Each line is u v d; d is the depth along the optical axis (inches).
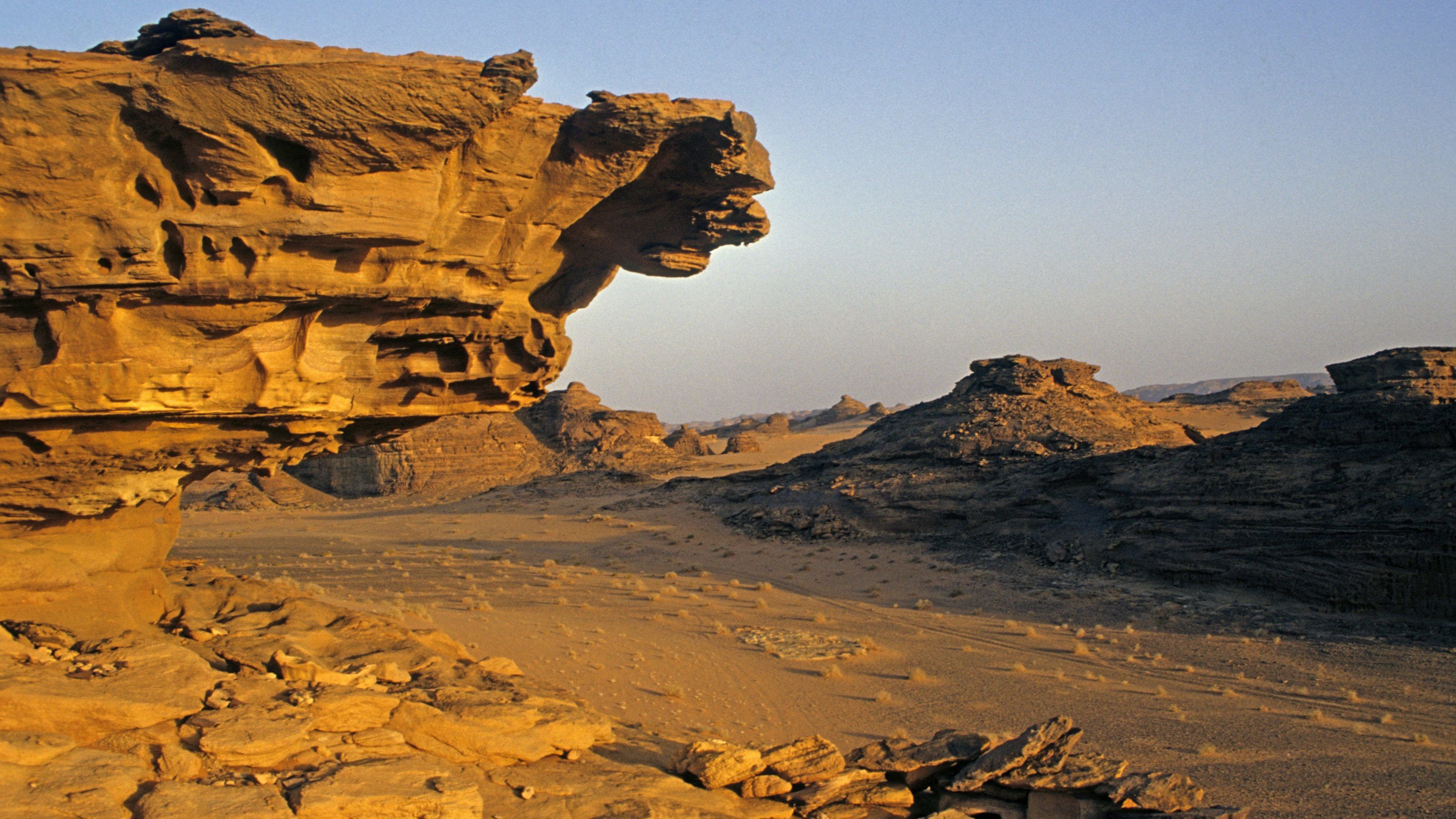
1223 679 1114.7
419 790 458.3
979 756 638.5
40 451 537.6
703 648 1244.5
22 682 475.5
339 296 548.1
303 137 484.7
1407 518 1446.9
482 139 563.8
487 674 701.3
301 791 434.0
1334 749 827.4
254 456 663.8
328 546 2390.5
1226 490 1747.0
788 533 2443.4
